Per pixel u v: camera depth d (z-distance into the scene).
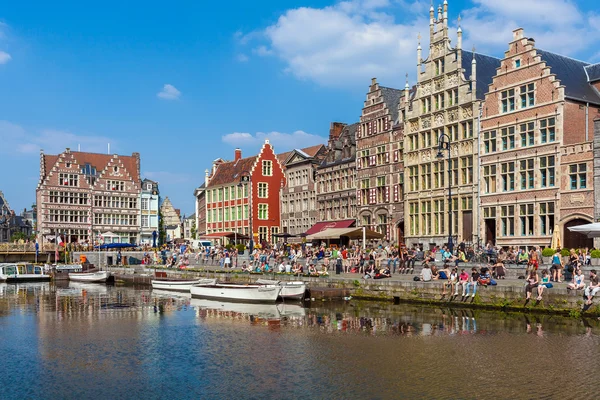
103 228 94.38
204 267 61.38
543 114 45.88
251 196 84.50
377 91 63.00
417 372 20.27
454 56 53.66
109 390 18.91
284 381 19.50
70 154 92.56
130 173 99.00
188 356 23.36
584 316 28.59
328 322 31.25
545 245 45.19
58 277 68.94
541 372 19.94
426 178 56.03
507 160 48.53
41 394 18.59
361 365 21.39
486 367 20.75
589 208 42.31
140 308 39.00
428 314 32.75
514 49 48.50
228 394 18.23
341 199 68.69
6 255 80.75
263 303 40.53
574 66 50.91
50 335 28.39
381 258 46.69
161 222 109.12
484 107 50.66
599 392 17.70
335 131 73.12
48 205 89.88
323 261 50.34
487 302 32.72
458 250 44.06
